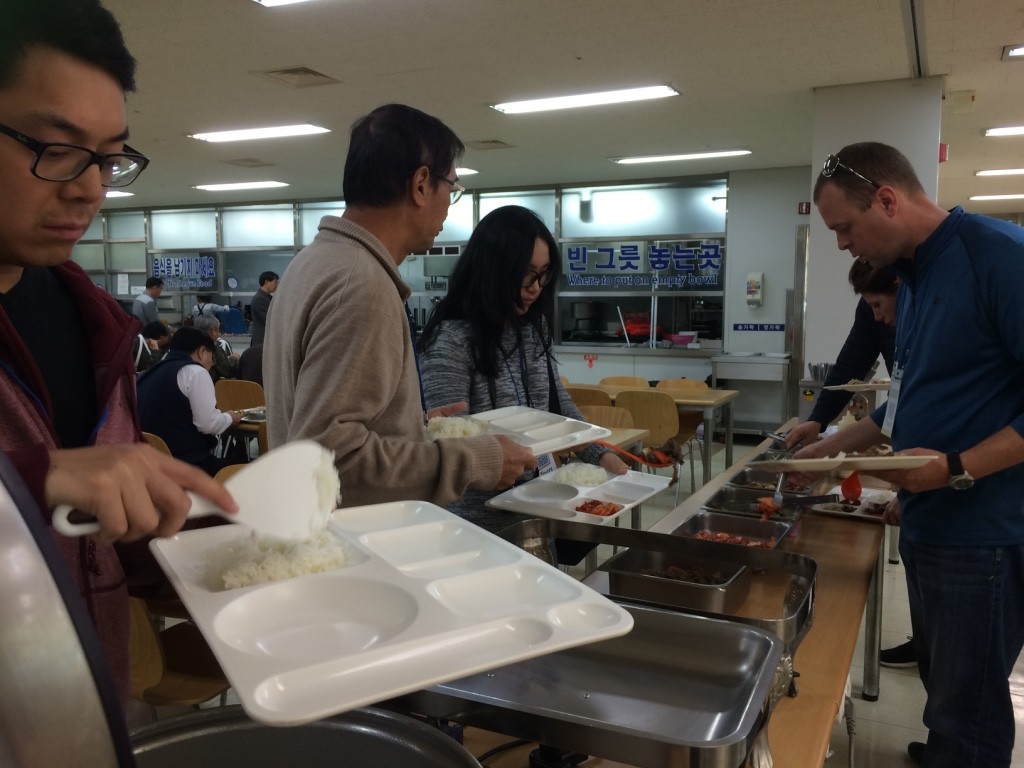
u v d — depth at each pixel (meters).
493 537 0.88
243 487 0.69
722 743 0.67
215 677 1.82
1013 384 1.55
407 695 0.81
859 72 4.41
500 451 1.19
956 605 1.62
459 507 1.82
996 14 3.51
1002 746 1.63
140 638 1.70
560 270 1.80
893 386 1.83
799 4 3.41
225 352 7.06
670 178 7.79
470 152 6.59
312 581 0.73
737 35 3.80
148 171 7.59
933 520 1.64
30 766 0.30
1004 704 1.62
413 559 0.86
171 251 10.34
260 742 0.69
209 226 10.10
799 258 7.16
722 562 1.34
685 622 0.99
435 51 4.02
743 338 7.57
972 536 1.58
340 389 1.07
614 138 6.04
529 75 4.45
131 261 10.66
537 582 0.77
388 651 0.59
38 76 0.61
